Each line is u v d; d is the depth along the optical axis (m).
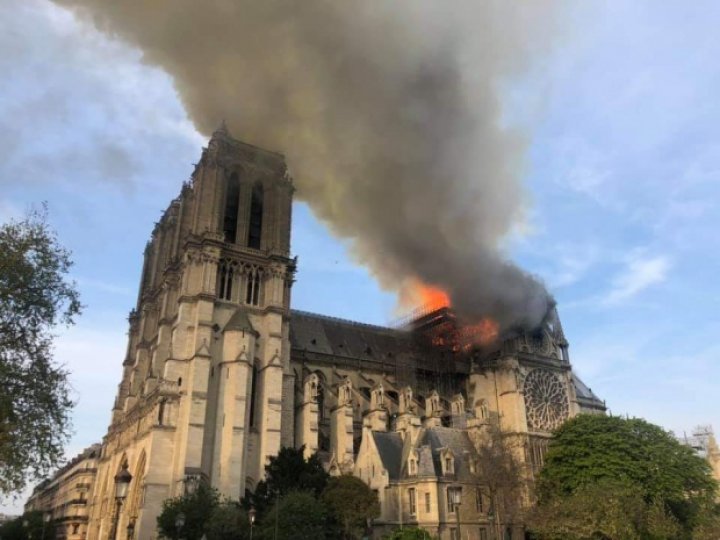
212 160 105.94
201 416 86.62
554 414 120.38
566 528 74.94
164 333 101.25
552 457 93.50
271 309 100.31
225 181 107.31
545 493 91.94
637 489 80.25
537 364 123.44
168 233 120.56
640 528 74.88
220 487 83.50
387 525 84.50
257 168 112.44
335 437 99.94
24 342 44.66
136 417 98.44
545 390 122.12
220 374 92.69
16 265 44.41
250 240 108.88
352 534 73.56
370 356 125.00
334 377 114.75
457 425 107.19
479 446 89.12
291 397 98.75
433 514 81.06
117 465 103.69
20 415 42.53
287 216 111.12
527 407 117.25
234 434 86.69
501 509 85.12
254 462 89.69
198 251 98.75
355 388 114.56
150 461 83.94
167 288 104.06
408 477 86.12
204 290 95.19
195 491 76.88
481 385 121.06
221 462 85.56
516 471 88.31
